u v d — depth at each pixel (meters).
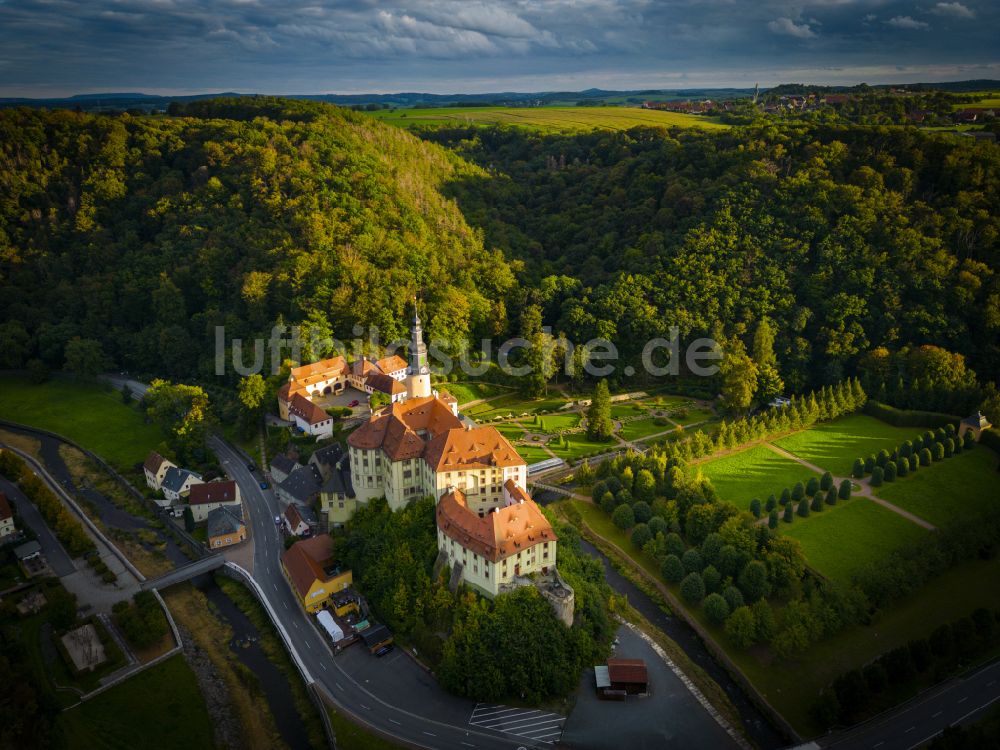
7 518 181.75
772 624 148.25
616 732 129.00
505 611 140.25
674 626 159.62
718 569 167.25
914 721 129.00
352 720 131.38
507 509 147.38
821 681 140.62
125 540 188.62
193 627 158.75
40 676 140.75
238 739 130.75
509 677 135.12
